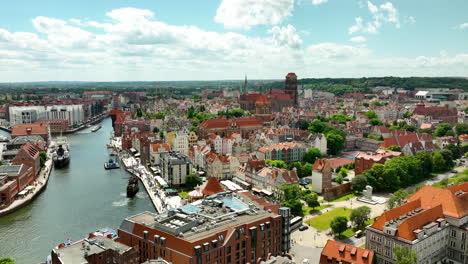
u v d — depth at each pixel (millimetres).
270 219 143250
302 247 160875
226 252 126438
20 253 164000
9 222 198250
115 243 130375
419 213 147125
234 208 149375
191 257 116188
